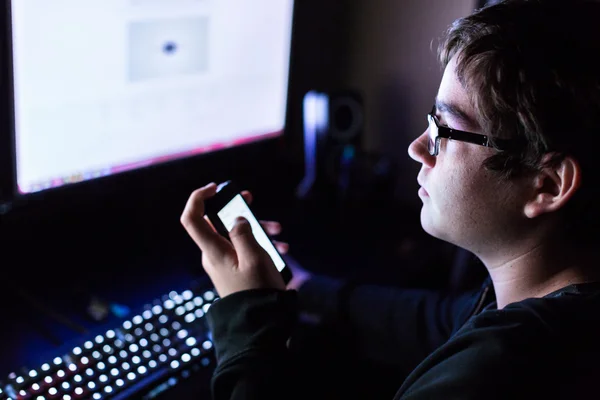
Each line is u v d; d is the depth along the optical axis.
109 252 1.19
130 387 0.86
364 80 1.52
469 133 0.68
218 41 1.20
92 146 1.08
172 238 1.25
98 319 0.99
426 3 1.36
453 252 1.29
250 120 1.32
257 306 0.75
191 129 1.22
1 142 0.95
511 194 0.68
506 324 0.63
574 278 0.70
